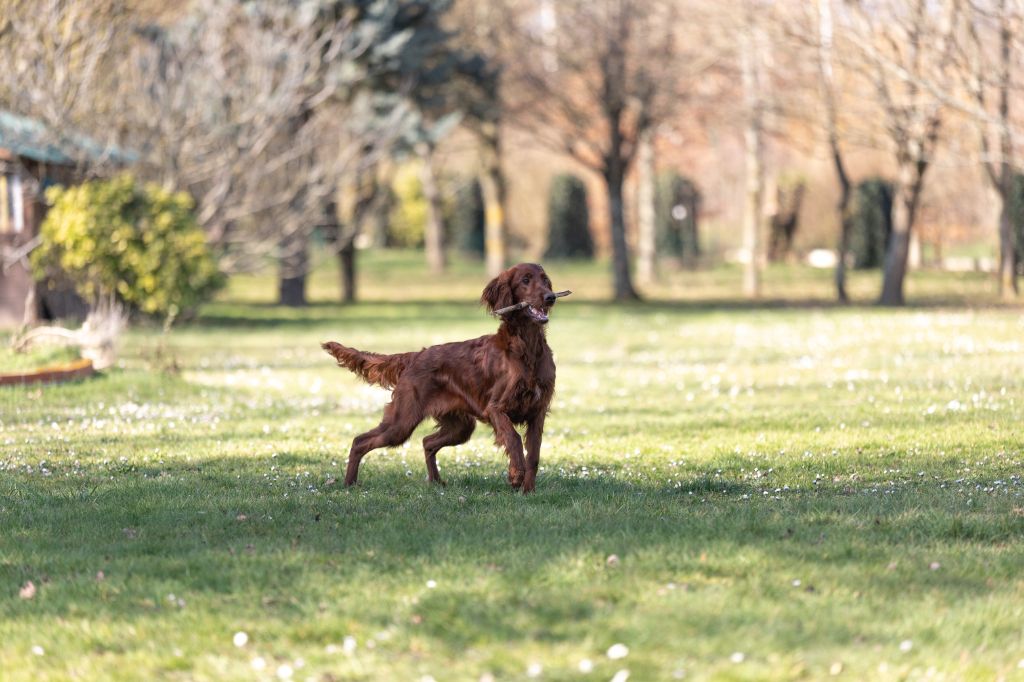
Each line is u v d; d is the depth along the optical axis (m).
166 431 10.68
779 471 8.53
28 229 23.92
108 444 9.85
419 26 34.06
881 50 27.39
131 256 21.73
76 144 23.03
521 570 5.41
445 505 7.16
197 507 7.15
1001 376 14.20
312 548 5.97
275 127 26.97
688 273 52.28
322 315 31.12
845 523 6.50
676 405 12.69
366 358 8.06
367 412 12.44
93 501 7.36
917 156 30.86
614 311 33.47
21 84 22.06
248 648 4.52
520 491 7.61
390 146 33.78
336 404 13.11
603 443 9.99
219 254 28.56
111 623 4.81
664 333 24.33
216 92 26.11
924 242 53.84
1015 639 4.56
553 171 60.53
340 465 8.88
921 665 4.29
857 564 5.58
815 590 5.16
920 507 7.01
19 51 22.23
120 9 24.16
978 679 4.16
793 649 4.43
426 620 4.74
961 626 4.65
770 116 37.88
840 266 36.03
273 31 27.91
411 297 41.88
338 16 31.45
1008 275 34.31
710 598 4.98
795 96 34.69
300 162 30.61
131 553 5.96
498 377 7.48
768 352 19.09
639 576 5.34
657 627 4.62
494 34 38.94
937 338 20.38
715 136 49.22
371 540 6.13
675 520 6.60
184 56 26.22
